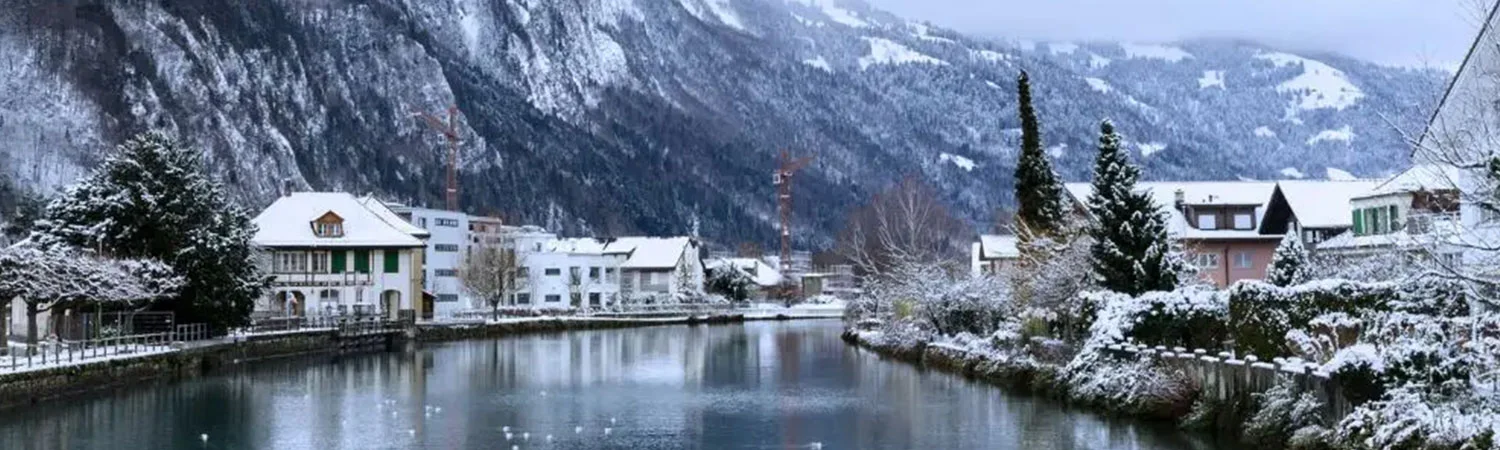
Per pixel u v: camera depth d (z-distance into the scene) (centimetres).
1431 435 2664
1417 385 2912
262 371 6800
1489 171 2594
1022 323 6003
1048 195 6956
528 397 5441
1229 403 3725
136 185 7200
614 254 17275
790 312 16900
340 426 4453
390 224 11581
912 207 14625
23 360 5200
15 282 5662
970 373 6100
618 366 7331
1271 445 3319
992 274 7862
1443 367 2950
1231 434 3650
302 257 10700
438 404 5169
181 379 6222
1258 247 8300
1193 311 4491
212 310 7369
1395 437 2750
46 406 4844
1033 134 7038
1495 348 3088
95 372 5409
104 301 6303
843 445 3944
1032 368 5375
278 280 10631
